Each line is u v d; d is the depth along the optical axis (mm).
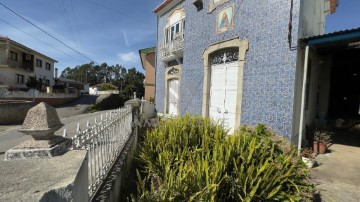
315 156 6383
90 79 87000
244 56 7699
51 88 30203
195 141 4289
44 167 1595
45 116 1905
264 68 6965
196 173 2867
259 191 3004
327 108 10648
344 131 10445
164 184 2889
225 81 8930
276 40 6617
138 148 6035
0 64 26531
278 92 6527
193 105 10672
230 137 4160
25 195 1199
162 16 14758
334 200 3926
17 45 28047
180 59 12672
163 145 4301
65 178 1425
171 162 3742
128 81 67688
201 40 10156
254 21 7340
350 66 11797
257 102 7164
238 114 7840
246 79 7605
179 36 12289
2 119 13977
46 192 1245
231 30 8320
